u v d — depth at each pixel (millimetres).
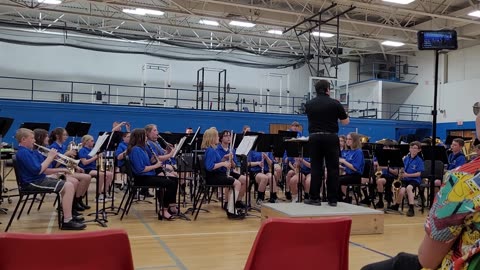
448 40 5414
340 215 4832
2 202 6766
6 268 1399
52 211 6207
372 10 14172
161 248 4262
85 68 16875
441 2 13531
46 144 5582
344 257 1845
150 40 17203
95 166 6906
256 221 5777
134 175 5555
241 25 14805
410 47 17969
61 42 16516
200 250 4215
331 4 13250
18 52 15992
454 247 1272
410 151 7070
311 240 1762
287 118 16000
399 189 6891
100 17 14453
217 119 15109
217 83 18734
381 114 18469
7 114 12914
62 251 1426
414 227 5691
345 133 16609
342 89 19812
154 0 14055
